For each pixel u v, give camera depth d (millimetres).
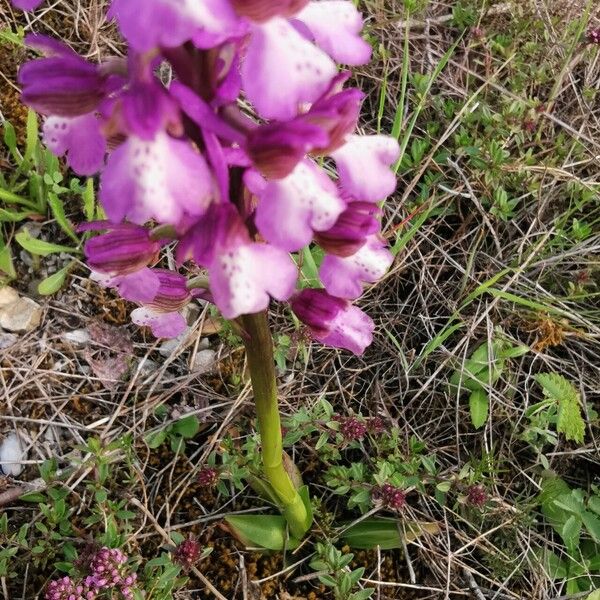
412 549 155
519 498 162
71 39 195
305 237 90
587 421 169
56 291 168
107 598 135
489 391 165
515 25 211
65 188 168
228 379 168
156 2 70
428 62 209
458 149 186
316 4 89
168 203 79
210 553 150
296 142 82
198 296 117
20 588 141
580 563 154
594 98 213
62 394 160
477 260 187
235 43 82
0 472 152
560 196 193
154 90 78
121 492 151
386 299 181
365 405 170
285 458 151
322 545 143
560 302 176
